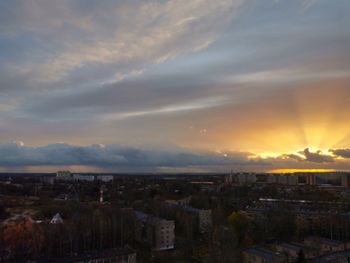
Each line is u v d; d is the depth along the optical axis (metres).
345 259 191.38
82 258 181.62
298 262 177.25
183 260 196.75
